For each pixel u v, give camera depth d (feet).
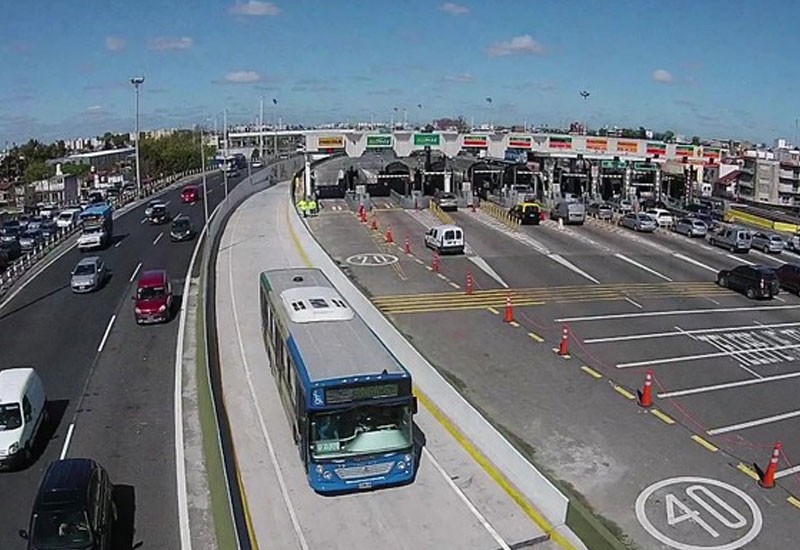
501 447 61.16
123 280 134.51
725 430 71.00
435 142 213.25
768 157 379.55
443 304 114.32
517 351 92.48
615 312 111.86
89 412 74.49
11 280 134.82
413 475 59.00
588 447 66.59
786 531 54.08
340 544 50.90
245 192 256.93
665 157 233.55
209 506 56.54
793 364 90.68
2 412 63.77
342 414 55.42
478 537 51.96
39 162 471.62
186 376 84.28
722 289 129.80
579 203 203.41
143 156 407.85
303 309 69.36
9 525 54.44
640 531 53.62
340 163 339.36
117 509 55.88
